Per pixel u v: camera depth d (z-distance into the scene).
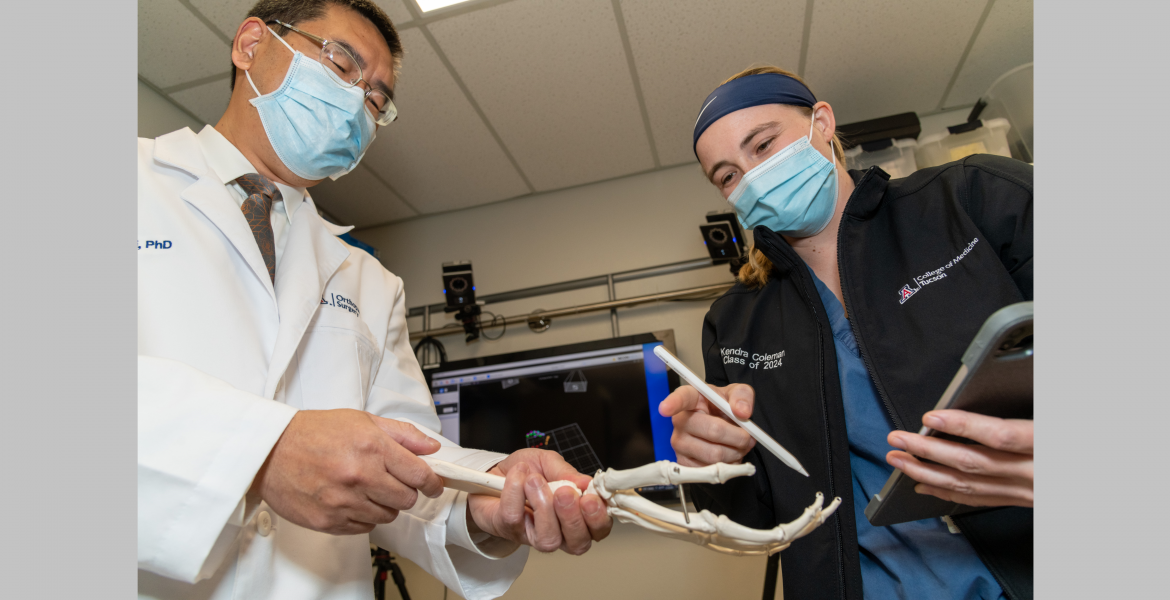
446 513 0.80
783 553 0.93
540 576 2.29
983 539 0.76
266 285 0.86
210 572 0.60
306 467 0.56
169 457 0.55
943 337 0.81
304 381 0.88
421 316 2.83
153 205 0.81
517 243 2.84
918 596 0.80
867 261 0.94
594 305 2.54
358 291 1.07
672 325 2.51
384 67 1.09
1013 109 2.05
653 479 0.55
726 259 2.39
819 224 1.11
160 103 2.03
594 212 2.79
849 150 2.21
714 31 1.94
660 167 2.74
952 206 0.88
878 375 0.86
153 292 0.73
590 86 2.16
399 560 2.46
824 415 0.90
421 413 1.05
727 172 1.18
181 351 0.71
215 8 1.69
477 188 2.77
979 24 1.97
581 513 0.64
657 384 2.33
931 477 0.54
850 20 1.93
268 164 1.02
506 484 0.65
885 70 2.18
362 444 0.55
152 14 1.69
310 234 0.99
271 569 0.72
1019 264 0.81
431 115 2.24
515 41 1.92
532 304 2.71
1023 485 0.55
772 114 1.14
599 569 2.26
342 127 0.99
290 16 1.02
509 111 2.26
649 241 2.68
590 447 2.30
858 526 0.89
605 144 2.52
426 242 2.96
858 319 0.90
